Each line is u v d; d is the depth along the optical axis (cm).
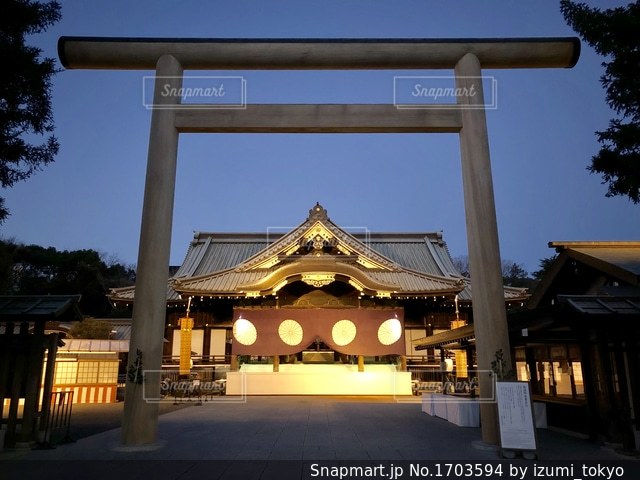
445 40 981
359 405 1605
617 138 874
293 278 2041
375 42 981
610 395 772
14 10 818
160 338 862
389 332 2073
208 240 3291
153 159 923
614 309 732
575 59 988
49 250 4169
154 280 867
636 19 848
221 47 981
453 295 2162
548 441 874
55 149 877
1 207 863
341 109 970
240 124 962
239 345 2048
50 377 853
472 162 924
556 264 1212
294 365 2095
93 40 971
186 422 1156
